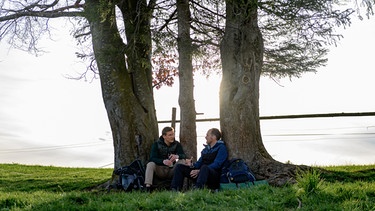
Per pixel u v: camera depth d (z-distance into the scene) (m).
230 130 11.60
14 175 17.84
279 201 7.84
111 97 12.68
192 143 12.42
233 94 11.72
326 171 11.95
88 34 13.32
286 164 11.36
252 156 11.45
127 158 12.59
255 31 11.97
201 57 15.33
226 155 10.29
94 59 13.43
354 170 14.52
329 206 7.31
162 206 7.86
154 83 16.50
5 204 8.97
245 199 8.09
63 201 8.61
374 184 9.27
